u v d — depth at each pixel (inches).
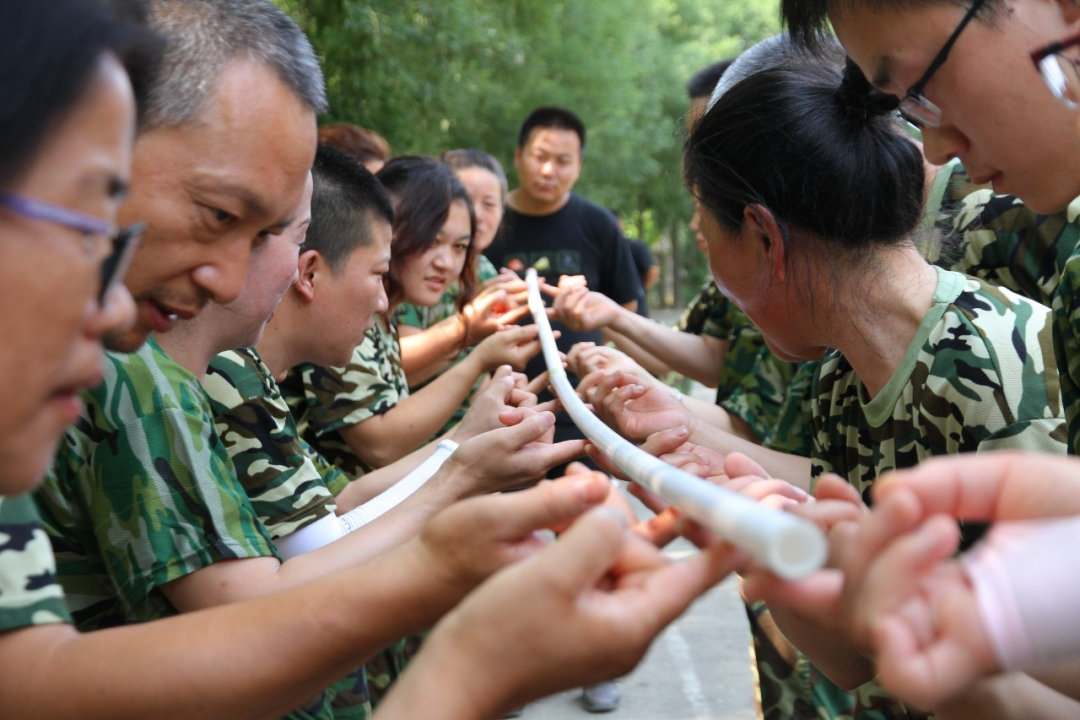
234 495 67.2
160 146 53.5
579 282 145.3
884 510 35.2
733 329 132.6
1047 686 52.5
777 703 93.0
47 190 34.7
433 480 80.4
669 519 43.3
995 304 71.3
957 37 56.0
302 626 47.1
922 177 73.4
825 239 71.8
